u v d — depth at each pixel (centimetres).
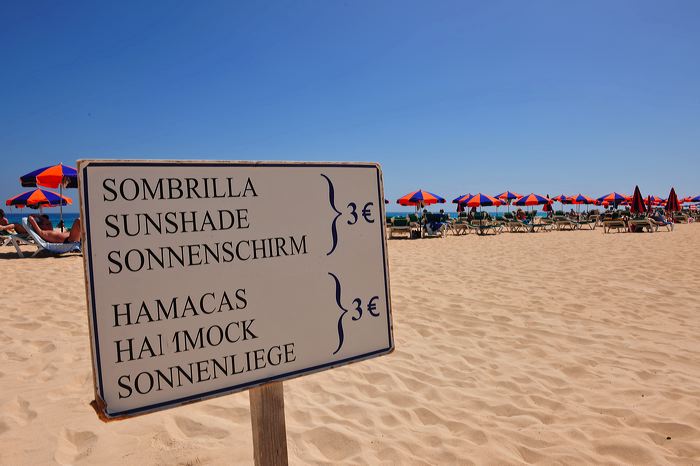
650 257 933
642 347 398
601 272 760
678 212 2891
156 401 123
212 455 228
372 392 311
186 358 127
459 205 2288
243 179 137
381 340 158
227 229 134
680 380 328
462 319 490
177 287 127
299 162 146
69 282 684
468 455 234
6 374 330
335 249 151
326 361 148
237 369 134
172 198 127
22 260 977
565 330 449
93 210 118
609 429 259
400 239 1725
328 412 280
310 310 146
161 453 229
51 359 357
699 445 241
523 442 247
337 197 152
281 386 147
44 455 226
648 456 231
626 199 2656
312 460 229
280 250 142
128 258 121
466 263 919
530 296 593
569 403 295
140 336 122
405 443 244
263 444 143
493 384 325
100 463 221
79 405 279
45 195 1225
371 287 157
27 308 522
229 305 133
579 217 2716
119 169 121
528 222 2266
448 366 359
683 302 548
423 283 693
